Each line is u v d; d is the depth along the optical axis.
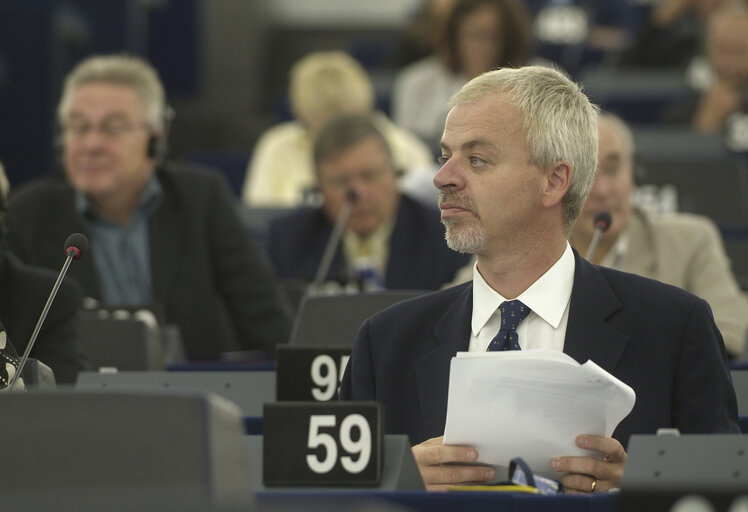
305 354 6.79
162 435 4.33
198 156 17.48
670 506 4.62
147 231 10.84
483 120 6.39
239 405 7.34
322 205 11.82
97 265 10.73
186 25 24.36
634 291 6.45
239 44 25.80
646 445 5.27
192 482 4.30
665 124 18.53
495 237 6.38
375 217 11.50
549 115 6.39
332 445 5.26
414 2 27.16
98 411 4.36
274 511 3.59
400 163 15.24
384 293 8.04
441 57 17.86
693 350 6.28
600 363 6.26
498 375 5.46
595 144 6.56
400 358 6.51
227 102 25.48
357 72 15.80
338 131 11.54
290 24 27.08
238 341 10.86
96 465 4.34
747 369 7.65
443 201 6.45
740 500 4.59
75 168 10.68
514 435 5.54
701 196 14.75
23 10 19.47
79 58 21.03
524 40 17.31
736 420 6.35
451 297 6.62
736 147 16.95
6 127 19.48
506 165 6.35
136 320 8.51
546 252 6.45
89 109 10.74
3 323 7.93
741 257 12.58
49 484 4.34
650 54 21.55
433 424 6.28
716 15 20.83
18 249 10.60
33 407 4.37
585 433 5.54
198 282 10.76
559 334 6.37
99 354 8.47
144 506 3.68
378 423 5.26
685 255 10.12
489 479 5.59
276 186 15.62
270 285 10.93
